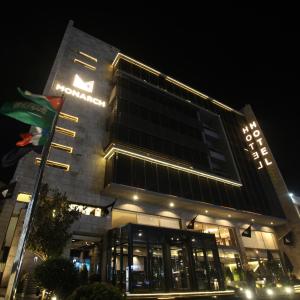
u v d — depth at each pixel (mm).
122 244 20625
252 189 38875
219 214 32969
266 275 33500
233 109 50000
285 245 38688
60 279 12602
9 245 20234
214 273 22969
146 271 19375
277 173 43281
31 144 12453
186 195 29234
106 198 25484
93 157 27500
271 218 37344
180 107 38875
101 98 32906
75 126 28625
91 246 25984
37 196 10289
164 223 27922
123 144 27312
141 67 39031
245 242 34594
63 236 16719
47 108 12688
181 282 20656
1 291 16578
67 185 24328
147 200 27219
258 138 47531
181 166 30703
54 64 31719
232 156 39969
